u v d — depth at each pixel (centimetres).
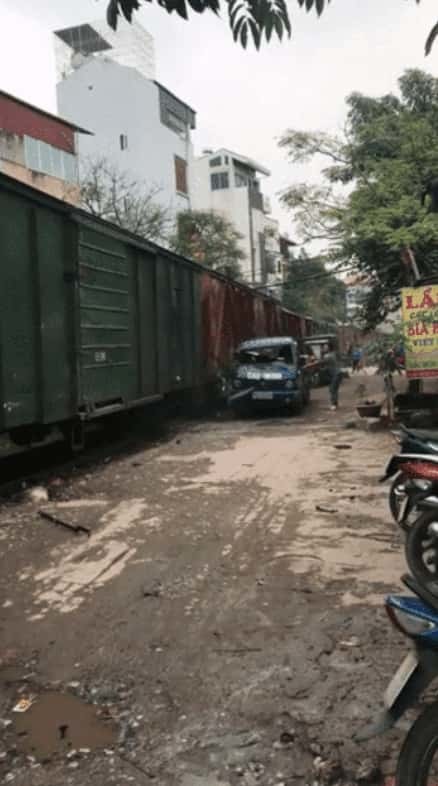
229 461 974
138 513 670
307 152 1493
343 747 280
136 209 2847
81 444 1005
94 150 3625
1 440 801
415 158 1353
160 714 312
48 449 1066
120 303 1090
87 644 386
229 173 4753
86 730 301
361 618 407
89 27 4019
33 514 669
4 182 750
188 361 1507
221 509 684
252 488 781
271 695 324
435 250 1255
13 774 270
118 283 1083
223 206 4750
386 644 371
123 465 957
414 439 377
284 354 1681
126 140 3609
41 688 339
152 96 3641
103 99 3634
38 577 494
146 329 1226
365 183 1369
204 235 3391
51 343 855
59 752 285
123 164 3600
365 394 2120
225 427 1436
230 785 261
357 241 1354
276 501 711
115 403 1089
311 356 2612
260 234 4797
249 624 406
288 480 820
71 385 911
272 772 268
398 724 293
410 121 1461
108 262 1040
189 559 529
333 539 565
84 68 3666
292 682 335
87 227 956
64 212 886
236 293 2031
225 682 338
